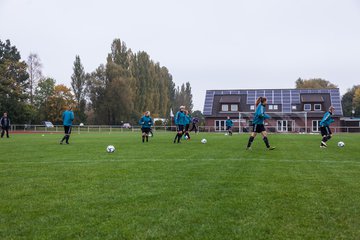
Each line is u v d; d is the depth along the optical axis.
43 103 76.94
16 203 5.61
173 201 5.70
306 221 4.70
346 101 109.31
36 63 71.25
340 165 9.90
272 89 68.31
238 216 4.91
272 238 4.12
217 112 66.12
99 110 80.19
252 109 65.69
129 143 20.00
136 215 4.97
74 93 80.56
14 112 61.00
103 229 4.41
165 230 4.37
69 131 19.61
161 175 8.15
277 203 5.57
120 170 8.94
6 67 64.88
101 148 16.09
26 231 4.36
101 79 80.56
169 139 25.09
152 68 88.88
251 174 8.27
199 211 5.14
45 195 6.14
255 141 22.20
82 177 7.90
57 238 4.14
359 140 24.86
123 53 82.06
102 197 5.98
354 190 6.48
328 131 17.22
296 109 64.12
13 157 12.06
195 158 11.62
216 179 7.61
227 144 18.91
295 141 22.92
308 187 6.74
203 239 4.09
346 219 4.79
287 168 9.29
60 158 11.70
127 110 77.62
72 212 5.12
